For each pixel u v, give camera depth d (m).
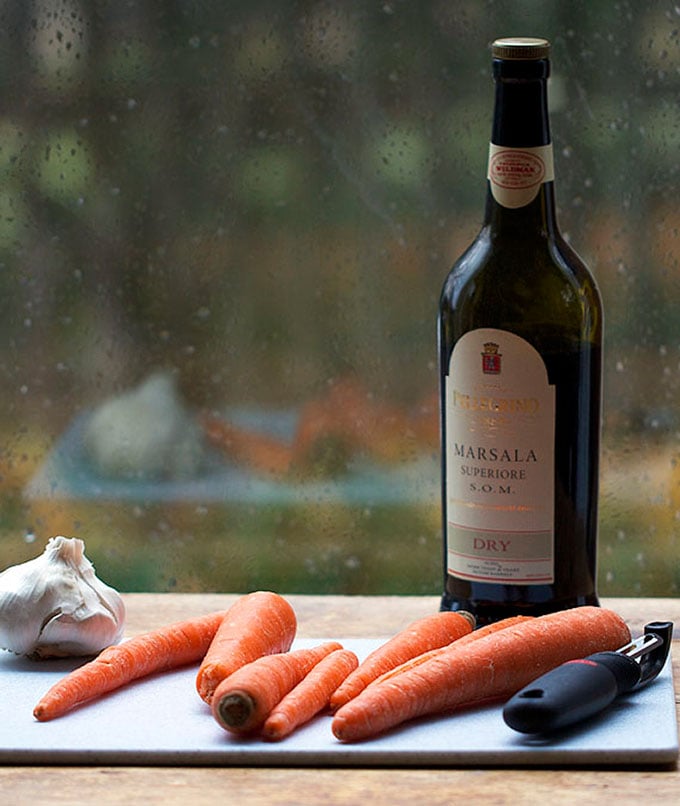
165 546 1.74
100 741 1.13
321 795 1.09
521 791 1.09
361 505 1.73
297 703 1.14
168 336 1.73
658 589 1.72
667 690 1.19
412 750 1.12
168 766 1.12
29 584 1.24
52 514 1.74
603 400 1.70
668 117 1.67
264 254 1.71
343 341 1.71
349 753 1.12
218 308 1.72
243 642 1.19
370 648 1.26
